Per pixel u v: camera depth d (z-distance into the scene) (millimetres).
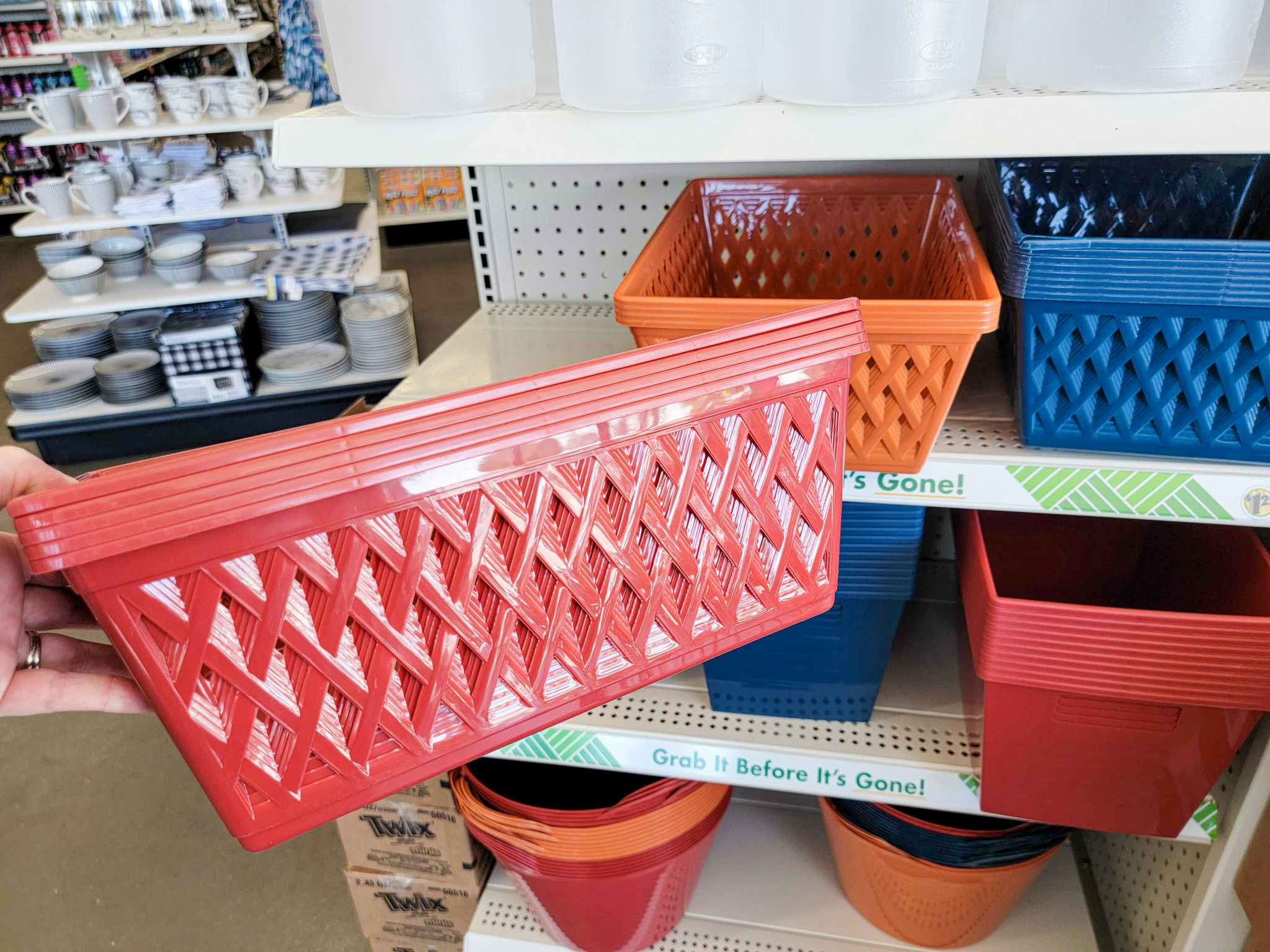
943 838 1346
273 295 3699
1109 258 884
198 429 3779
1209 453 980
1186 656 1002
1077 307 925
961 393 1220
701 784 1415
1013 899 1436
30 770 2344
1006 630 1044
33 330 4051
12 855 2107
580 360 1351
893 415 971
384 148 867
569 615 678
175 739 577
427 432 579
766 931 1566
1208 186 1196
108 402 3715
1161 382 951
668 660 734
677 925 1589
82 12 3510
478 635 640
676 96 797
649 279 1042
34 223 3660
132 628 538
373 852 1654
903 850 1391
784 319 695
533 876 1413
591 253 1568
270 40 5758
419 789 1546
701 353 663
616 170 1487
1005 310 1286
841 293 1413
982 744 1196
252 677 580
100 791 2275
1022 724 1119
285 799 617
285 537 557
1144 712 1063
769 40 828
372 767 640
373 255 4004
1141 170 1206
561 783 1693
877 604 1237
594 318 1539
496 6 818
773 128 811
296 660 590
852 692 1340
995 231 1126
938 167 1417
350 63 825
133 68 4293
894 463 1011
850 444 1003
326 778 628
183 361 3631
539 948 1575
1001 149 790
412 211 5984
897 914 1488
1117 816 1178
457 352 1407
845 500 1100
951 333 885
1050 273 907
